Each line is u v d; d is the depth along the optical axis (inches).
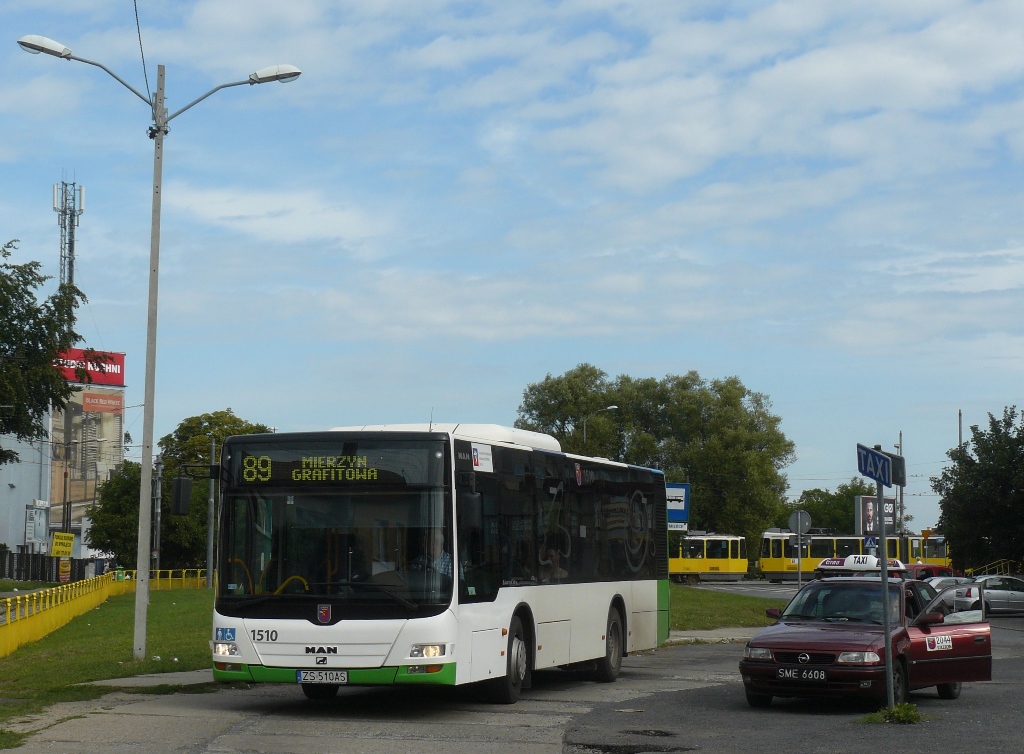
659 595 846.5
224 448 560.7
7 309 2026.3
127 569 3026.6
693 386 3393.2
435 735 485.1
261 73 842.2
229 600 543.2
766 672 581.3
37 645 1024.9
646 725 523.2
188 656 844.6
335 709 571.2
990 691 716.0
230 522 552.1
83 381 2159.2
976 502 2094.0
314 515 543.5
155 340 844.0
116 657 836.6
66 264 3804.1
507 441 633.6
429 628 526.0
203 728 491.5
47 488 4202.8
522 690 672.4
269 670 531.8
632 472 808.9
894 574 1380.4
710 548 3093.0
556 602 660.7
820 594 650.8
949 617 655.1
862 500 1651.1
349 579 534.0
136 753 424.2
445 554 537.0
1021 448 2084.2
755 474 3174.2
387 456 545.3
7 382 1994.3
